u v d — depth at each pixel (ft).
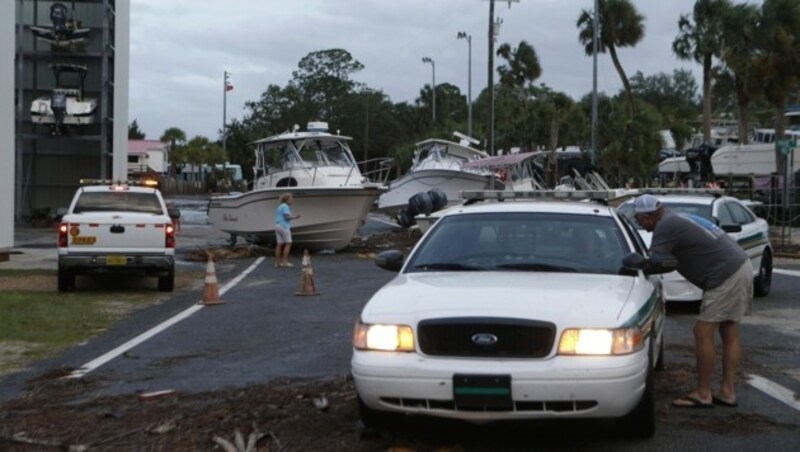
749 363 32.50
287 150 97.45
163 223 54.85
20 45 109.81
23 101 113.70
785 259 81.15
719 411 25.38
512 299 21.12
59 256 54.13
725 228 48.08
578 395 19.77
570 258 25.05
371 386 20.57
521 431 23.24
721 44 142.31
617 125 131.13
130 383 29.58
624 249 25.49
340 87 314.76
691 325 41.75
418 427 23.32
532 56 232.73
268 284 61.57
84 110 109.19
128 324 43.14
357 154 305.73
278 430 23.08
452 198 118.01
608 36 155.33
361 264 77.97
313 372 30.94
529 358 20.06
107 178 112.68
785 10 112.27
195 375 30.76
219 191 245.65
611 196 35.55
